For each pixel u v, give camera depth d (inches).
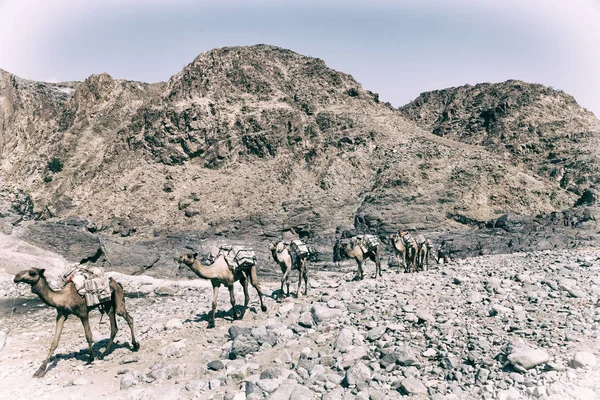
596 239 1346.0
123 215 2252.7
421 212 1893.5
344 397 275.6
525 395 259.4
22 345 501.7
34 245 1341.0
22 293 928.9
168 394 304.5
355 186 2207.2
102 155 2743.6
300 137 2544.3
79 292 394.3
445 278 599.2
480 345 325.7
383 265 1293.1
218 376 339.9
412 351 329.4
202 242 1780.3
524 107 3021.7
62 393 327.3
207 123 2593.5
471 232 1665.8
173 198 2317.9
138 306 797.2
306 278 649.0
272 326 448.5
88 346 438.0
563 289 462.9
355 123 2628.0
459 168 2135.8
